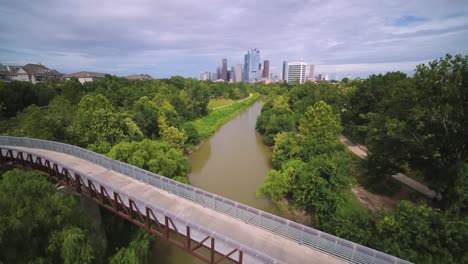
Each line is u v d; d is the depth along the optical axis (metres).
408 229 15.72
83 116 38.03
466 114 21.48
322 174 25.25
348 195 24.56
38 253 14.66
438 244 14.53
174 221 17.58
